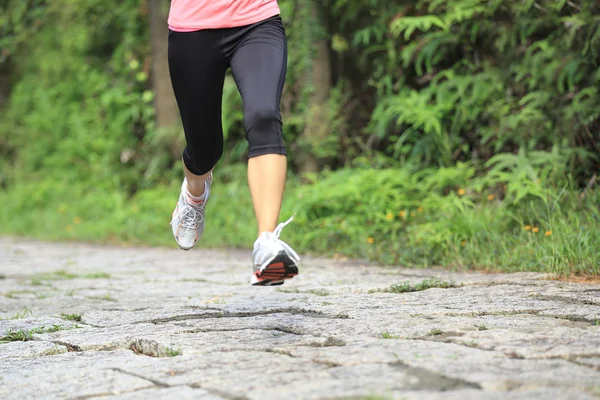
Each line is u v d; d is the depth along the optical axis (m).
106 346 4.44
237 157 13.64
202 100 4.44
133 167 16.14
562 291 5.61
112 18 16.45
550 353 3.60
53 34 17.89
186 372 3.58
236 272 8.41
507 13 10.16
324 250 10.04
